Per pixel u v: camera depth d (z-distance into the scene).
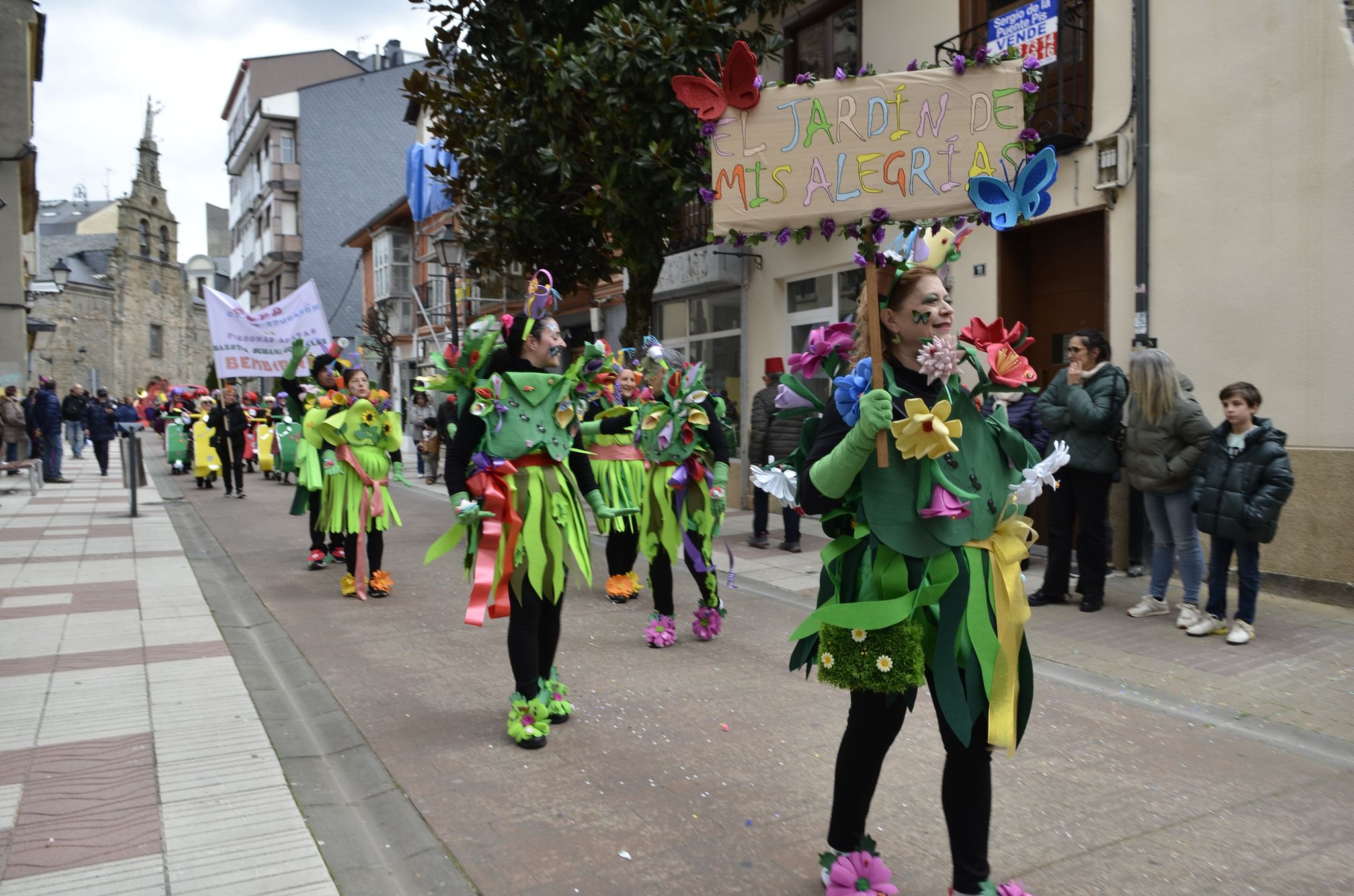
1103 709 4.83
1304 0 6.98
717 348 14.22
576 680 5.36
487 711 4.84
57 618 6.69
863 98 2.69
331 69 49.34
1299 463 6.97
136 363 61.72
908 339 2.58
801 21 12.22
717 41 9.44
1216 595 6.04
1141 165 7.99
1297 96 7.03
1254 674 5.28
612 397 6.73
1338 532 6.78
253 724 4.47
